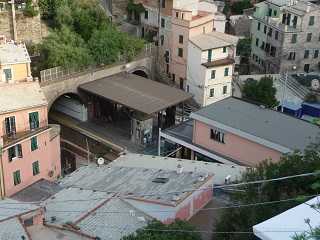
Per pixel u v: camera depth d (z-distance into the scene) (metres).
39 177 52.44
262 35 91.94
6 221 33.09
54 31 73.06
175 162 47.38
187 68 74.62
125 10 89.25
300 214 18.12
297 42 86.69
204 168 44.81
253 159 48.44
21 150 49.28
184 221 29.89
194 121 52.75
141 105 62.53
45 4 76.25
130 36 78.19
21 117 50.12
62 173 62.62
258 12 92.69
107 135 66.31
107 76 71.06
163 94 66.12
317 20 86.19
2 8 68.12
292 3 89.94
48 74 64.38
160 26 79.56
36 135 50.66
